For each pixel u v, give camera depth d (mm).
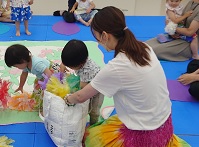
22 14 2549
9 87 1846
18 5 2514
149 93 1156
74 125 1384
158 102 1200
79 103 1343
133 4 3557
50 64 1617
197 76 1982
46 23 2953
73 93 1346
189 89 1871
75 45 1320
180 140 1497
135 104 1193
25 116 1671
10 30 2758
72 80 1419
